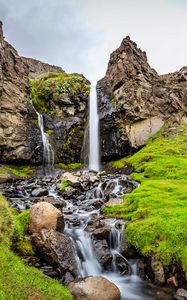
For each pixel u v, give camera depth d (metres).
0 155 23.83
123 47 30.92
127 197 14.81
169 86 31.25
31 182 19.67
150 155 23.47
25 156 25.08
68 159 28.20
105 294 8.01
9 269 7.66
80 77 32.12
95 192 17.02
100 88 31.42
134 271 10.20
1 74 23.64
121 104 27.97
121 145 27.55
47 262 9.11
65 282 8.59
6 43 26.33
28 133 26.00
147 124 28.61
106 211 13.82
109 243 11.34
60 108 29.86
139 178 18.70
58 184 17.88
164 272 9.48
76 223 12.24
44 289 7.35
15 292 6.88
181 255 9.45
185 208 12.43
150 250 10.09
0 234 8.78
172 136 26.98
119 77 29.44
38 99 29.95
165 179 18.17
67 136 28.66
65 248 9.33
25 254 9.00
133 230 11.05
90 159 28.80
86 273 9.73
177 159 21.48
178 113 29.95
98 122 29.12
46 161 26.62
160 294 8.88
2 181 19.38
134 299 8.59
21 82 27.50
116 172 24.03
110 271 10.24
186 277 8.98
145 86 29.81
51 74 33.28
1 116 24.02
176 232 10.24
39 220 10.06
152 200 13.62
